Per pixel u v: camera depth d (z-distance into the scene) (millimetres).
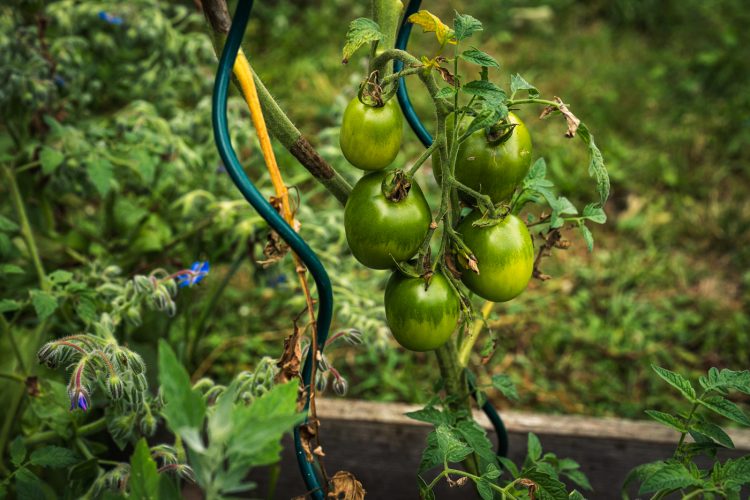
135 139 2160
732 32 4965
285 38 4902
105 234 2447
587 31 5344
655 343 2990
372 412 1919
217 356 2744
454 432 1304
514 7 5562
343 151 1069
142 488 819
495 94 1008
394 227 1048
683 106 4457
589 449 1874
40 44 2326
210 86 2645
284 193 1080
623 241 3580
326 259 2271
